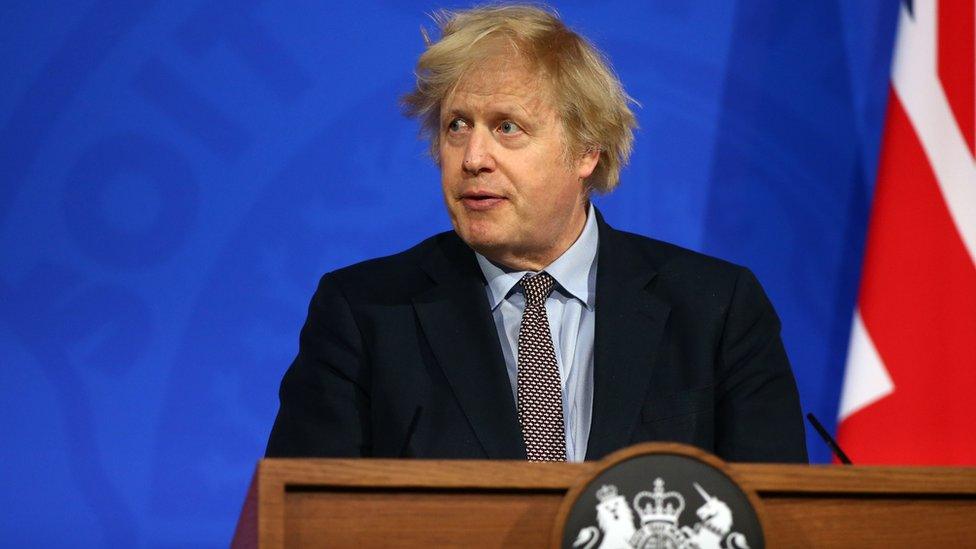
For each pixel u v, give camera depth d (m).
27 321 9.30
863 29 10.43
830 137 10.40
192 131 9.70
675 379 6.77
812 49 10.43
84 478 9.23
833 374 10.25
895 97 10.25
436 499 4.59
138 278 9.51
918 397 10.02
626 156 7.54
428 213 9.98
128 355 9.43
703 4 10.37
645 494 4.54
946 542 4.82
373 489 4.56
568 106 6.88
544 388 6.70
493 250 6.92
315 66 9.93
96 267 9.45
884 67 10.43
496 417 6.52
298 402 6.97
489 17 7.01
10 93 9.46
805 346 10.24
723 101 10.33
